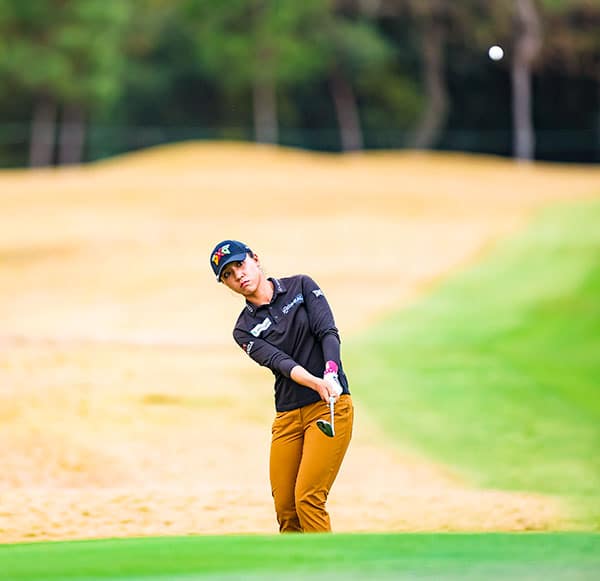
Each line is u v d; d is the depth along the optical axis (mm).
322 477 20266
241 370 52375
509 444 41062
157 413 43875
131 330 67750
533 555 14781
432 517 27516
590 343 59312
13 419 41344
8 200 117250
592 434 42469
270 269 83938
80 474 35781
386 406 47062
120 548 15719
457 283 77250
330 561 14328
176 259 89000
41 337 59219
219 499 28125
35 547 16609
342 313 70500
